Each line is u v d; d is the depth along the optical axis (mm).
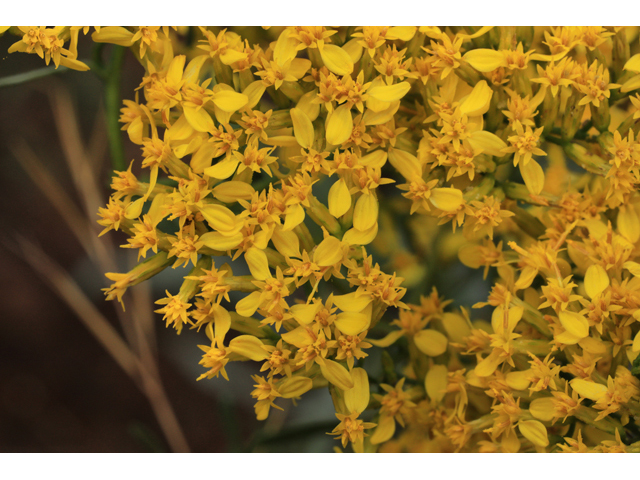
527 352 228
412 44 230
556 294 227
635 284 227
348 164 227
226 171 227
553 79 228
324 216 227
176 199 226
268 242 230
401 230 270
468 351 236
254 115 228
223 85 229
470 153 229
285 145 228
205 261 228
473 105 228
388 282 226
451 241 260
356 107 229
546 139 232
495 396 229
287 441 258
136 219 234
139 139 232
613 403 223
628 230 230
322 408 281
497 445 230
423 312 243
